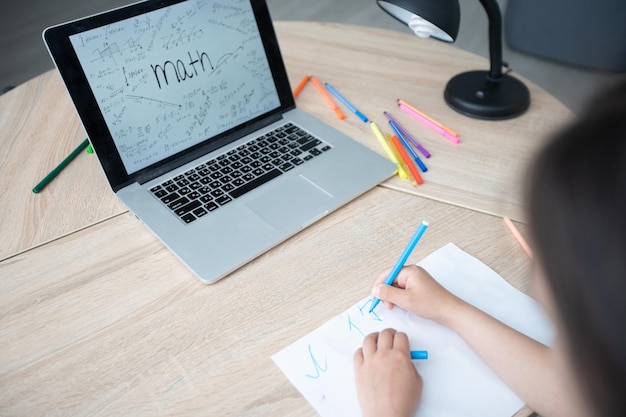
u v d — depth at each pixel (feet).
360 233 2.37
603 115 0.95
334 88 3.38
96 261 2.28
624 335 0.90
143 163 2.64
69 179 2.76
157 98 2.66
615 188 0.88
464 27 8.48
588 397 1.02
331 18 9.17
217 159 2.79
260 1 2.96
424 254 2.25
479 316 1.89
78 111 2.43
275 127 3.02
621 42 6.61
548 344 1.87
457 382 1.78
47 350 1.93
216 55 2.84
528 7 7.18
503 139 2.91
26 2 10.20
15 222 2.50
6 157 2.93
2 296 2.14
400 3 2.65
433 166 2.74
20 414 1.73
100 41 2.46
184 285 2.15
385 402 1.64
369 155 2.76
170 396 1.76
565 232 0.93
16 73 8.14
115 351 1.91
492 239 2.31
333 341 1.92
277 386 1.78
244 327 1.98
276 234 2.31
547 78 7.23
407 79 3.45
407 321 1.99
